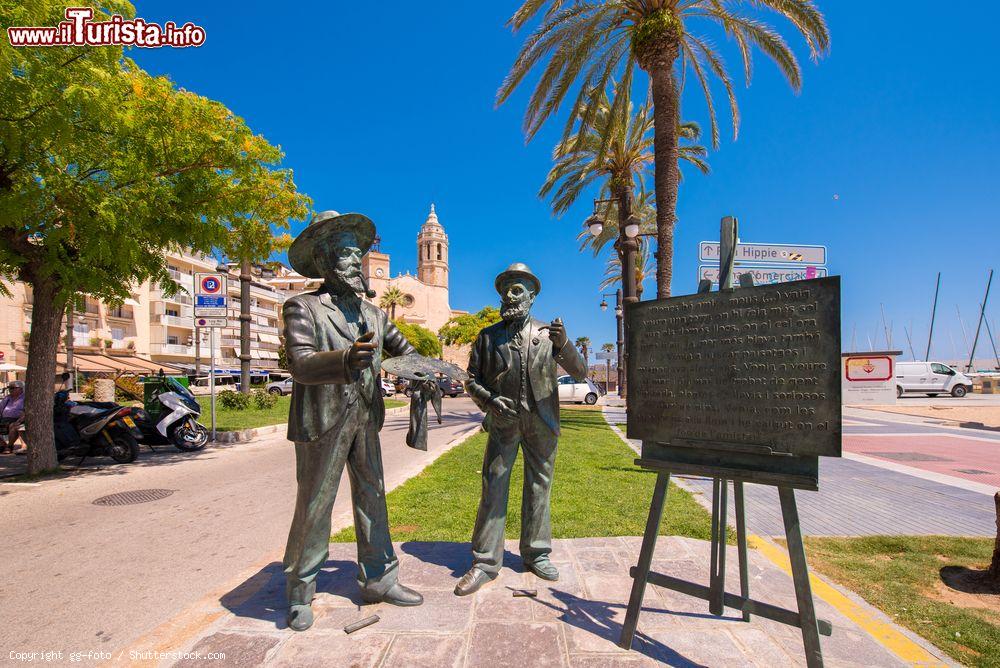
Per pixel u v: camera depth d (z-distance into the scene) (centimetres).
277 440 1095
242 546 441
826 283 221
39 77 514
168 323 3869
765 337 236
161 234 749
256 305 5047
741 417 239
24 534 474
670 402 261
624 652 246
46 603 334
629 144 1647
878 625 277
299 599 271
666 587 260
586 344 5772
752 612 239
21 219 570
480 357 337
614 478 661
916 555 398
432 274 8419
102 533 477
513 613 284
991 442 1108
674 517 480
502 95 1182
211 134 691
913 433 1278
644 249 2784
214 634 262
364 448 289
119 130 577
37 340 743
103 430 793
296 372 255
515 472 724
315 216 288
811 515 519
